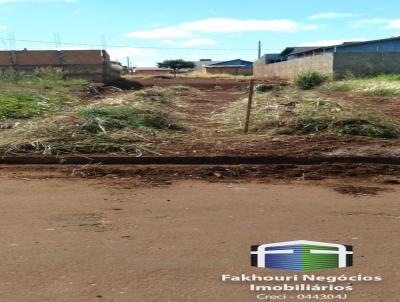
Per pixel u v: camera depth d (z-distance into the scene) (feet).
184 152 27.84
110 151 28.04
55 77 98.48
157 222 16.70
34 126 32.37
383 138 31.86
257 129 34.88
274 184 22.35
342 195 20.42
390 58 97.04
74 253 13.99
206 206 18.61
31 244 14.66
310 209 18.33
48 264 13.25
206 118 41.65
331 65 96.94
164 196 20.02
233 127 35.86
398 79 81.05
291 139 31.53
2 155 26.78
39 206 18.52
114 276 12.57
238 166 25.54
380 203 19.25
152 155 27.04
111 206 18.54
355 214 17.75
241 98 61.57
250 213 17.76
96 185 21.85
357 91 68.33
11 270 12.88
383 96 61.26
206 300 11.43
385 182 22.80
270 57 218.18
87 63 121.29
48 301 11.30
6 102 43.83
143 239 15.11
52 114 39.83
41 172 24.40
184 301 11.36
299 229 16.07
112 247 14.44
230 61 309.83
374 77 91.20
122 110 35.55
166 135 32.71
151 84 109.50
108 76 128.36
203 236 15.38
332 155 26.96
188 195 20.21
